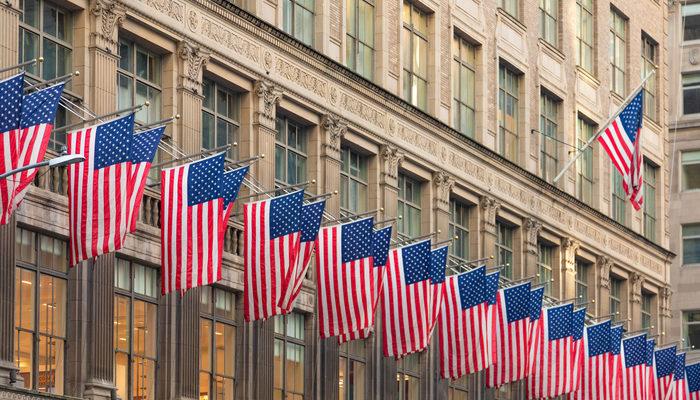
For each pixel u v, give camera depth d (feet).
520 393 322.75
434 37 297.94
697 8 460.96
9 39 195.52
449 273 293.84
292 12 257.14
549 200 338.34
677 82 460.14
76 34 209.15
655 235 404.16
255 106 242.58
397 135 280.72
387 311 245.86
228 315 237.04
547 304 319.88
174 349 221.87
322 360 255.91
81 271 205.77
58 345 203.21
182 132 224.94
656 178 406.62
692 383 354.54
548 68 345.72
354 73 266.16
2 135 175.01
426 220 291.58
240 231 238.89
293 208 215.31
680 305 449.89
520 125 332.60
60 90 179.42
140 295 217.77
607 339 307.37
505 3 331.57
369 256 232.12
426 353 288.10
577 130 359.66
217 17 233.55
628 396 315.99
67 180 198.18
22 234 198.18
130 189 188.96
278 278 213.25
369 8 280.51
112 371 208.64
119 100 216.74
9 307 192.44
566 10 357.00
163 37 223.92
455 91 307.17
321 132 259.39
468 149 304.71
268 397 240.73
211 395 231.09
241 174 208.33
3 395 187.62
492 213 313.32
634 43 393.29
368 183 275.18
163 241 200.95
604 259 363.76
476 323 260.62
